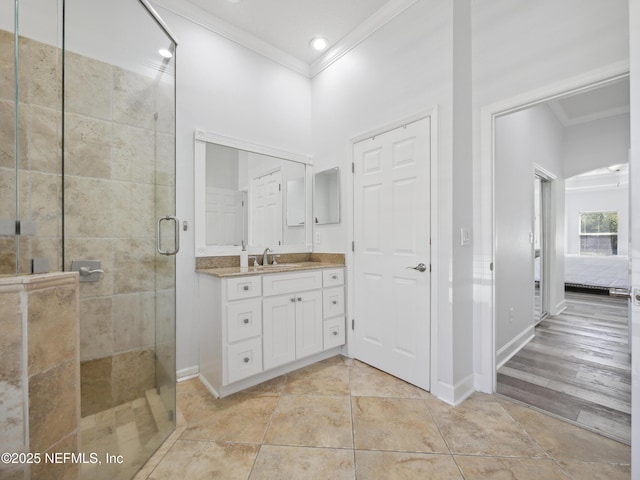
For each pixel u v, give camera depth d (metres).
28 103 1.40
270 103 2.76
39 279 0.95
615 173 6.93
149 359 1.72
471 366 2.05
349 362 2.51
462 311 1.97
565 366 2.42
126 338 1.66
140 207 1.78
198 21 2.32
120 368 1.62
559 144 4.01
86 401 1.48
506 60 1.90
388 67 2.29
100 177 1.62
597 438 1.54
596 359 2.54
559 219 4.09
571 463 1.37
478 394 2.00
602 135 3.87
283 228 2.81
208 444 1.52
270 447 1.49
